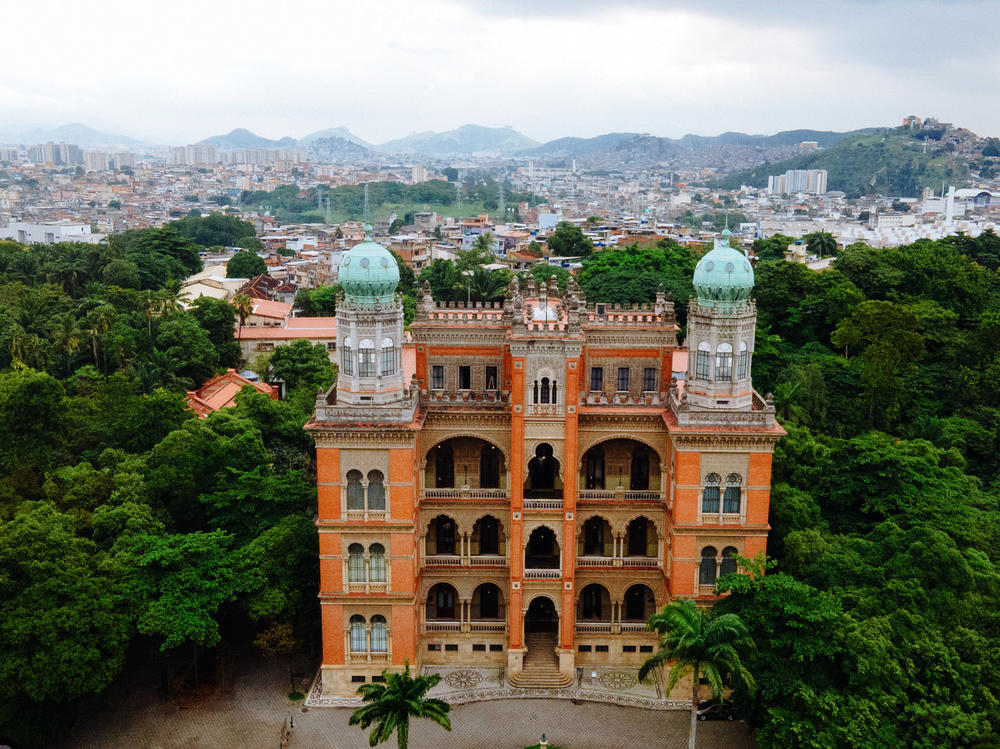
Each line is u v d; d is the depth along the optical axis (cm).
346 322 7506
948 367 12912
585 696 7869
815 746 6122
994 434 11375
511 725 7500
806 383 11456
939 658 6888
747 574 7269
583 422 7844
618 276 16288
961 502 8975
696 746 7238
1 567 7275
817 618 6600
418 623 8119
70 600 7200
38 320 13500
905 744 6394
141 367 12306
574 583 8019
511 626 7962
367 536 7631
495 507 8031
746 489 7556
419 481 7956
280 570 8112
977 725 6397
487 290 16512
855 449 9662
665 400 7856
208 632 7512
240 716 7688
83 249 17775
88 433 10388
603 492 7969
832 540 8412
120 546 8100
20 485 9219
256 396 11181
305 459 10838
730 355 7581
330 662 7875
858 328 12294
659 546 8056
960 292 14800
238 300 16188
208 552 8006
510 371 8012
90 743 7331
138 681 8181
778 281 14138
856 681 6600
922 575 7575
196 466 9331
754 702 6750
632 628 8169
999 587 7712
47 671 6794
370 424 7412
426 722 7550
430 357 8088
